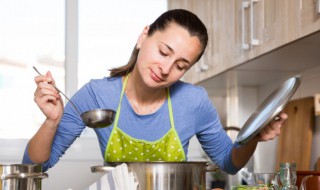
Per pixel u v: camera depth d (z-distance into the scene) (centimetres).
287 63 227
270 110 129
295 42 180
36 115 302
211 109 160
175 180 125
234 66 228
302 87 248
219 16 246
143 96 152
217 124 163
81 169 282
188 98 156
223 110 313
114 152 155
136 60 151
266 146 275
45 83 130
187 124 157
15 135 297
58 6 311
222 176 279
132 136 154
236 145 153
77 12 296
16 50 322
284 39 182
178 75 138
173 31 134
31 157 139
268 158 272
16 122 298
